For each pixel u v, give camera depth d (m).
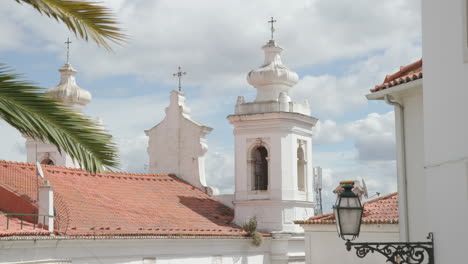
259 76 40.19
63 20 11.74
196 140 42.28
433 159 14.07
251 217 39.28
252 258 37.25
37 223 26.77
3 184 28.41
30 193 28.23
